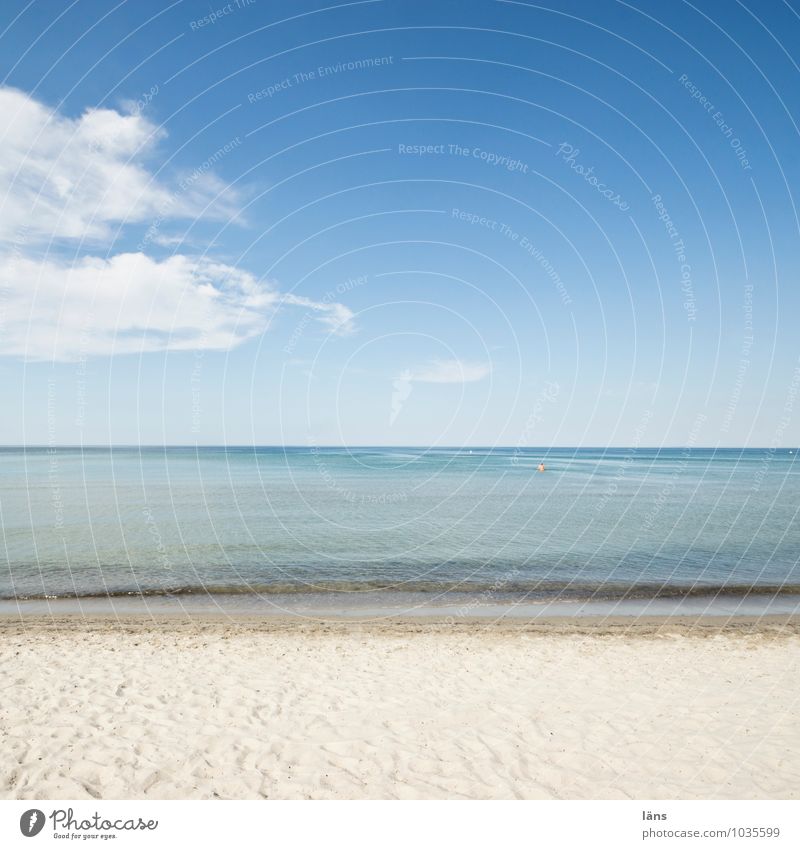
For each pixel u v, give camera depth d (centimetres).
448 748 587
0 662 817
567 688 748
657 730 629
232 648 905
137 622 1070
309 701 695
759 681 779
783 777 543
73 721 626
